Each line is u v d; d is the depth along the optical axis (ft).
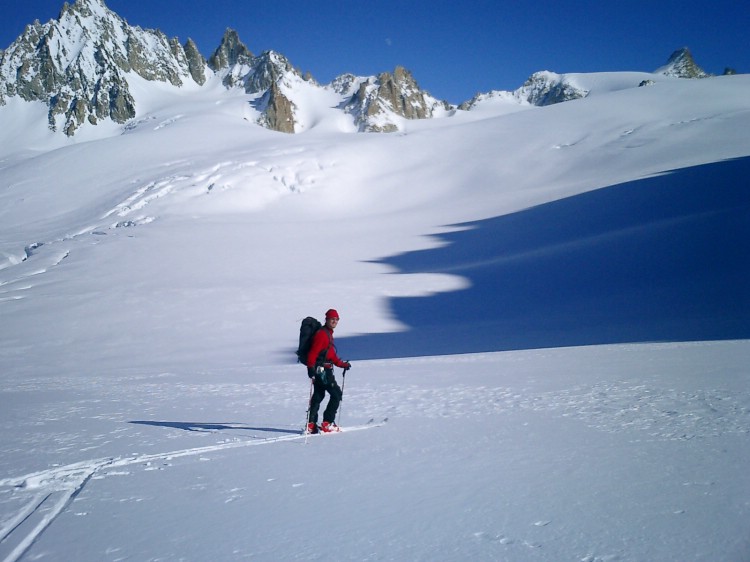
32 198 295.28
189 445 22.30
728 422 20.84
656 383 29.89
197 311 107.34
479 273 120.88
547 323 82.38
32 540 13.38
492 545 11.79
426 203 256.32
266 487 16.52
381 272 136.36
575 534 12.07
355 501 14.89
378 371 43.73
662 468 15.98
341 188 289.12
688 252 104.78
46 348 91.81
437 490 15.34
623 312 82.17
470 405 27.25
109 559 12.21
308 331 23.57
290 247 173.58
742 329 64.39
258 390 38.29
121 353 86.69
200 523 13.98
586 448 18.47
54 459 20.77
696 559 10.64
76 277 144.36
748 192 139.23
